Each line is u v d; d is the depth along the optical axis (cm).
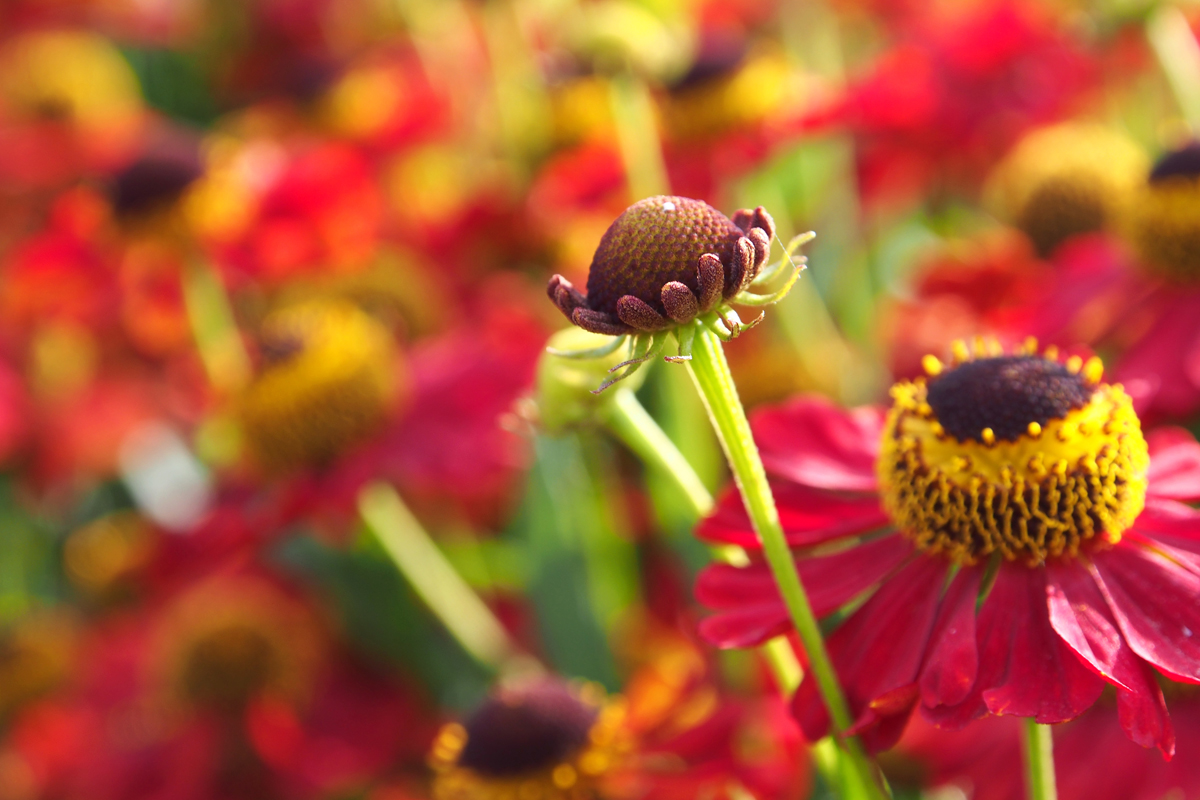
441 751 27
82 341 42
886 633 20
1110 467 20
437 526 33
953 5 38
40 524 43
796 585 19
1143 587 20
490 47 41
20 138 48
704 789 25
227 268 38
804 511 22
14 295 39
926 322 31
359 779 31
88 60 51
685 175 37
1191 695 24
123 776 34
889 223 38
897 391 21
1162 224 29
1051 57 35
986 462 21
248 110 48
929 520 21
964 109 35
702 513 22
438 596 30
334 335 32
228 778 34
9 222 48
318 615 35
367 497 31
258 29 50
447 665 32
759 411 23
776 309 32
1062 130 36
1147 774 24
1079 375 21
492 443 30
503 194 38
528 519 30
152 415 41
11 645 40
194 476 42
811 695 20
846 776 20
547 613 29
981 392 21
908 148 36
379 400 32
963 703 19
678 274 19
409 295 38
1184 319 28
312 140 43
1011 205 34
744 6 45
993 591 20
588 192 36
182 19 52
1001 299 31
